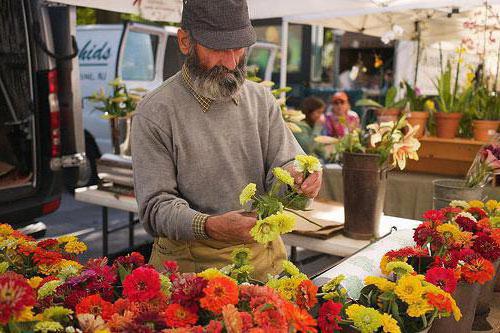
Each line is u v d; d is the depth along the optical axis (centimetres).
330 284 107
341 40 788
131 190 299
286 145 167
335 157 244
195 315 86
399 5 352
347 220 212
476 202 185
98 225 500
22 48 356
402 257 130
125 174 302
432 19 450
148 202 146
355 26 467
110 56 578
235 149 157
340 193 345
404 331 105
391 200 337
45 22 368
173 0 292
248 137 160
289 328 86
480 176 208
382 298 105
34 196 359
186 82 153
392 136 199
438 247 138
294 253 288
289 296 99
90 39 599
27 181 354
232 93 149
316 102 439
